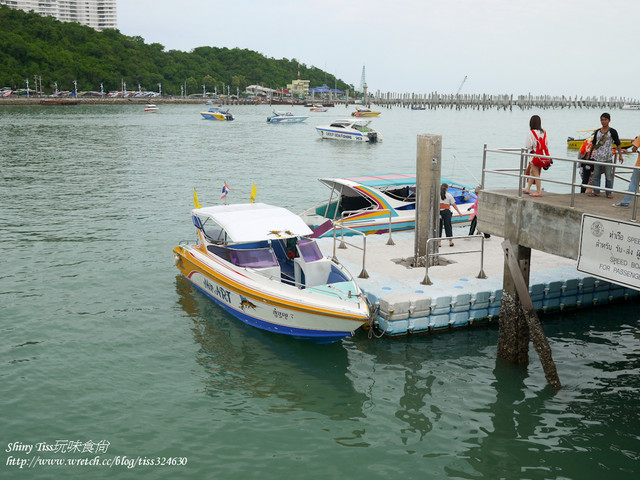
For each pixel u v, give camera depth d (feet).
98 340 40.06
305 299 38.50
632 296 47.60
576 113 530.68
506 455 27.96
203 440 29.04
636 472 26.78
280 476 26.37
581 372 35.94
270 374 35.88
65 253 60.13
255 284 41.27
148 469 26.73
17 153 154.81
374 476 26.43
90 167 128.57
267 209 48.11
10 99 522.88
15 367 35.94
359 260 49.75
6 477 26.05
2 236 66.64
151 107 457.68
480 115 472.44
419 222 47.98
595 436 29.50
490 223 36.47
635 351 38.81
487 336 41.11
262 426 30.37
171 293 49.34
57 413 31.12
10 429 29.60
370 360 37.58
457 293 41.37
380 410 31.91
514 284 34.99
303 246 43.19
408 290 42.06
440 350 38.88
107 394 33.17
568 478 26.35
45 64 640.17
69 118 342.23
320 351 38.96
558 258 50.14
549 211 32.19
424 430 30.01
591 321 43.65
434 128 287.69
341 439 29.27
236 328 42.63
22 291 48.93
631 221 27.91
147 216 78.07
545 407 32.14
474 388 34.09
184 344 39.83
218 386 34.40
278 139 214.90
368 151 173.06
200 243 50.14
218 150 170.30
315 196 94.63
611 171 35.29
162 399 32.81
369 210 62.08
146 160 142.72
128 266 56.18
